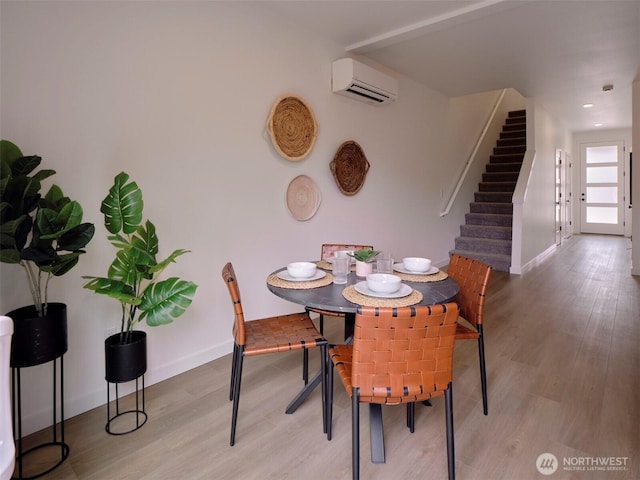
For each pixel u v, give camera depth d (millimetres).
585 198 9055
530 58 3756
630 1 2633
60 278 1834
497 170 6762
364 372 1311
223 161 2502
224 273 1749
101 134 1926
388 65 3953
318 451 1650
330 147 3363
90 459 1605
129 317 1904
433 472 1512
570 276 4848
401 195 4453
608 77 4391
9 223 1339
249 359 2605
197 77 2322
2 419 937
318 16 2828
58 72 1767
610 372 2324
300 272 1891
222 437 1752
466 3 2641
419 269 2047
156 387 2215
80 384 1938
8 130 1634
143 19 2061
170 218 2246
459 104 5715
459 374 2342
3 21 1604
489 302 3807
